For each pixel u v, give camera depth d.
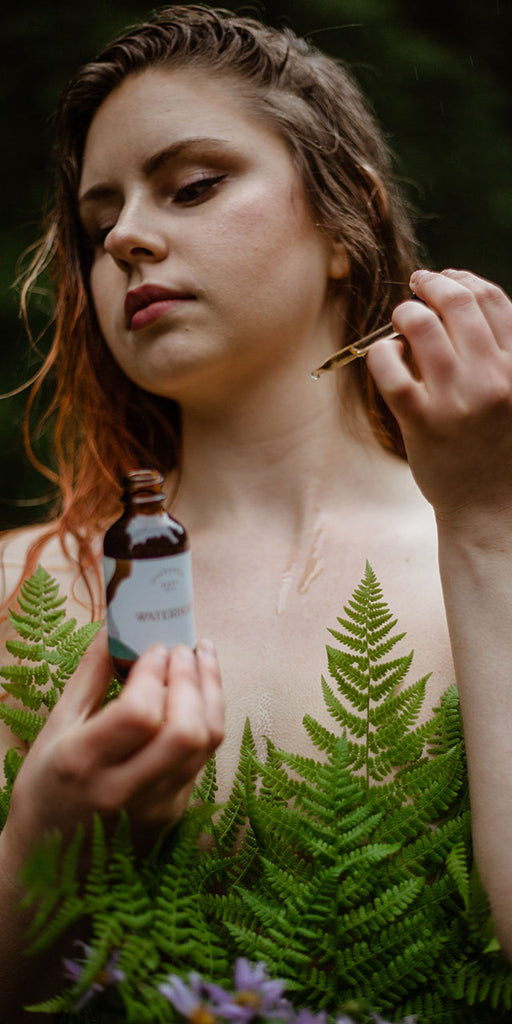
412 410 1.03
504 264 4.50
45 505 3.74
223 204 1.34
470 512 1.07
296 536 1.41
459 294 1.04
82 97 1.51
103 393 1.71
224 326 1.33
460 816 1.12
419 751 1.13
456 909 1.05
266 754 1.22
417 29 4.54
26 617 1.26
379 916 1.02
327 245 1.47
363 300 1.54
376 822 1.06
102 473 1.67
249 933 1.00
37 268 1.95
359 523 1.40
